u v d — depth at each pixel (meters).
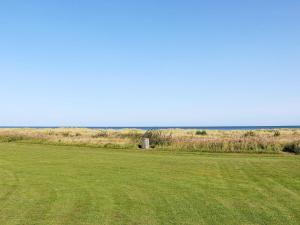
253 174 20.67
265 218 11.53
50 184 17.23
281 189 16.17
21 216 11.59
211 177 19.55
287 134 51.38
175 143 39.38
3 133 59.00
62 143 45.06
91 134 58.28
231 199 14.16
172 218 11.50
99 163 25.64
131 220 11.26
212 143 38.16
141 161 27.00
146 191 15.65
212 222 11.09
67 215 11.74
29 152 34.19
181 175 20.19
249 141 38.00
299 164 25.38
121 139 46.62
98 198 14.23
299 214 12.02
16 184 17.22
